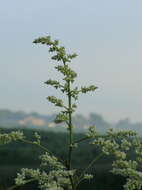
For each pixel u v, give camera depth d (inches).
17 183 355.3
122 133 366.9
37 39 369.1
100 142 362.9
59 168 369.1
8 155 4217.5
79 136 2655.0
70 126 375.6
